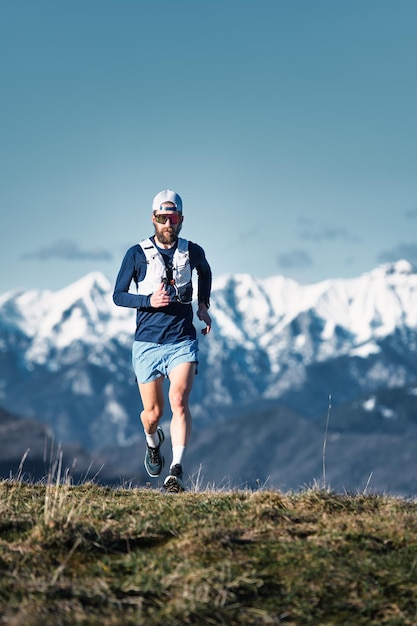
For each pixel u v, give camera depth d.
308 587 11.24
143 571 11.58
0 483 18.14
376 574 11.72
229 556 12.07
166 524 13.44
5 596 10.73
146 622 10.10
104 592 10.92
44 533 12.55
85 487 18.34
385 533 13.18
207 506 15.21
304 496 15.94
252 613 10.62
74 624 9.96
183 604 10.50
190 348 18.88
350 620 10.69
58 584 11.04
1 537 12.98
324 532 13.09
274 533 13.07
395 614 10.87
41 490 17.70
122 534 12.95
